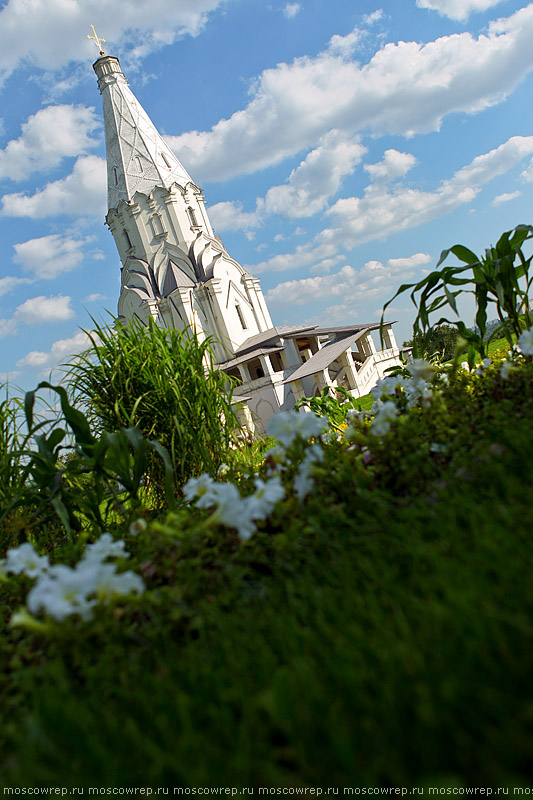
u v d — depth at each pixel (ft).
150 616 6.44
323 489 8.32
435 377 13.93
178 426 14.02
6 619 8.25
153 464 15.12
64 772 4.19
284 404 111.24
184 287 120.37
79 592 5.82
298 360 117.29
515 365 11.98
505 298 13.93
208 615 6.02
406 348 127.03
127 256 126.93
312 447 8.38
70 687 5.53
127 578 6.04
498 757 3.40
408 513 6.70
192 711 4.57
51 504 12.16
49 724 4.78
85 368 16.06
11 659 6.83
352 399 32.63
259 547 7.17
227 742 4.16
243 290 130.00
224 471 14.01
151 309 119.85
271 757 3.96
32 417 12.22
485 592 4.68
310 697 4.09
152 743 4.17
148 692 5.08
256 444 17.12
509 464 7.08
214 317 122.52
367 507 7.59
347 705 4.09
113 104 127.85
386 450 8.62
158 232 124.57
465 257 14.75
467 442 8.71
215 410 16.03
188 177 130.62
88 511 13.08
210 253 125.49
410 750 3.72
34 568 7.89
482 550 5.44
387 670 4.20
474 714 3.72
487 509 6.24
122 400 15.66
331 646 4.82
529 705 3.57
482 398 11.49
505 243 14.17
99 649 5.97
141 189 124.98
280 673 4.38
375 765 3.55
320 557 6.95
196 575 6.73
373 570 5.77
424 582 5.22
